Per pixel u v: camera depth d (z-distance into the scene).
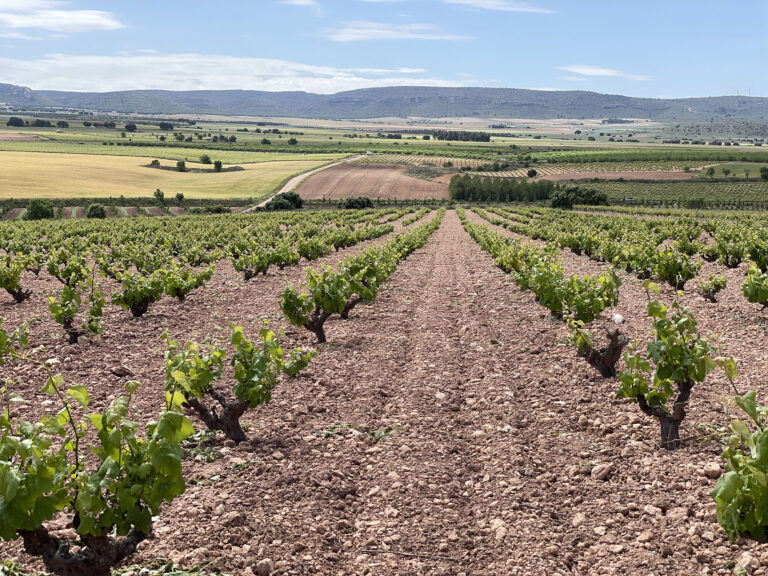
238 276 21.44
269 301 15.82
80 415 7.45
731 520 4.03
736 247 20.08
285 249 22.11
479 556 4.68
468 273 21.91
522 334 11.80
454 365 9.73
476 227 42.47
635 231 35.56
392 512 5.29
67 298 11.05
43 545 3.91
